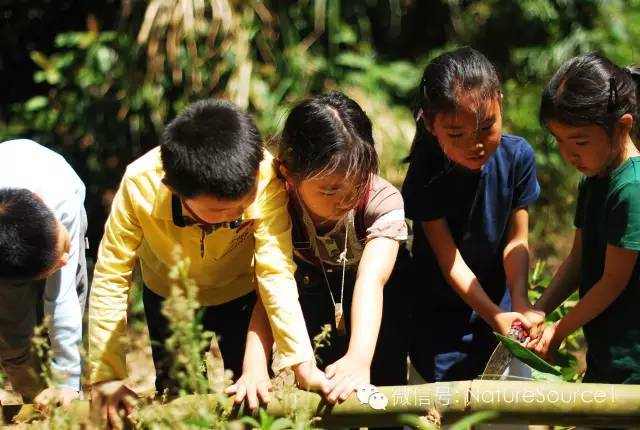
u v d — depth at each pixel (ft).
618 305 11.21
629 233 10.61
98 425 10.25
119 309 10.77
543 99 11.10
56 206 11.75
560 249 25.49
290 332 10.18
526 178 12.22
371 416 10.03
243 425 10.02
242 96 23.34
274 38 24.58
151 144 24.57
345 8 26.96
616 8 27.50
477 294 12.02
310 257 11.75
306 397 10.10
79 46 24.93
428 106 11.25
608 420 9.84
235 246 11.30
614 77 10.76
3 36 26.08
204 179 9.77
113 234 10.84
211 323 12.47
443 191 12.12
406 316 12.53
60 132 24.97
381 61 27.61
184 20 23.02
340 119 10.32
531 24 28.19
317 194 10.37
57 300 11.67
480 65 11.17
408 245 14.69
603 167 10.91
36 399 10.68
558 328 11.57
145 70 23.76
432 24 29.12
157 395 11.74
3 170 11.82
